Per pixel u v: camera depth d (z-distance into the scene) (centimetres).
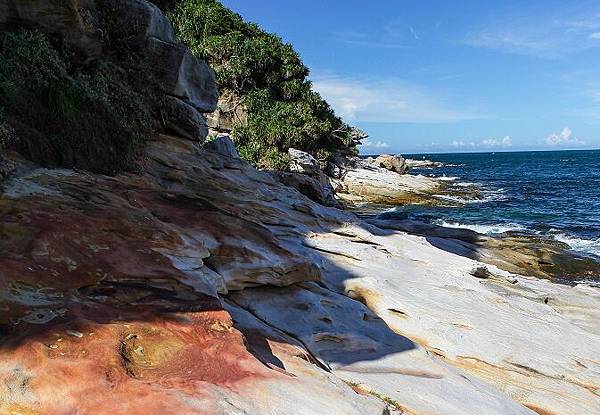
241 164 1764
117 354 448
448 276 1280
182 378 442
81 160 1005
